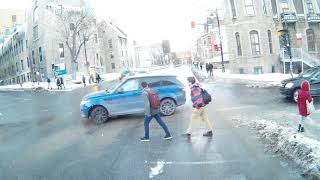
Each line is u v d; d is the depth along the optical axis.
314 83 17.59
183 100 16.61
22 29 73.62
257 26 41.50
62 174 8.45
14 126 17.77
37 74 62.56
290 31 43.91
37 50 67.88
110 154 10.12
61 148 11.34
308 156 8.05
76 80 58.97
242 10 41.78
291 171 7.73
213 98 22.23
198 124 13.77
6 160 10.23
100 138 12.51
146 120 11.57
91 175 8.24
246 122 13.38
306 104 10.63
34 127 16.67
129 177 7.94
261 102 18.80
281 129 10.62
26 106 28.61
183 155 9.50
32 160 10.02
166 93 16.38
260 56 41.50
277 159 8.64
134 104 16.03
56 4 65.44
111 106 15.85
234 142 10.53
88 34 68.62
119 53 89.12
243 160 8.73
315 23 45.19
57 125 16.61
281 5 43.91
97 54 76.81
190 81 11.76
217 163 8.62
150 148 10.51
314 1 45.66
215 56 71.12
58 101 30.56
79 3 69.06
